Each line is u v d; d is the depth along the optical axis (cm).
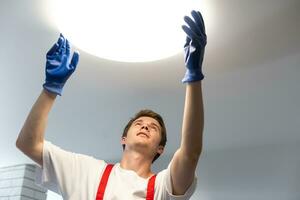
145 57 163
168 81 183
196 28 108
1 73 189
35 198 323
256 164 278
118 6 133
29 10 143
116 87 192
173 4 131
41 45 164
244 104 202
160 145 131
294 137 233
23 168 323
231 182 310
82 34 149
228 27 146
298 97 191
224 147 258
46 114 114
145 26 140
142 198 108
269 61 165
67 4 136
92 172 115
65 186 112
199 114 103
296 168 273
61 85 116
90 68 177
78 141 271
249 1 133
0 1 142
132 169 120
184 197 106
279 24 144
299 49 156
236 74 176
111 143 269
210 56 164
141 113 137
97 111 221
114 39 150
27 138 112
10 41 164
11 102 218
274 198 324
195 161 104
